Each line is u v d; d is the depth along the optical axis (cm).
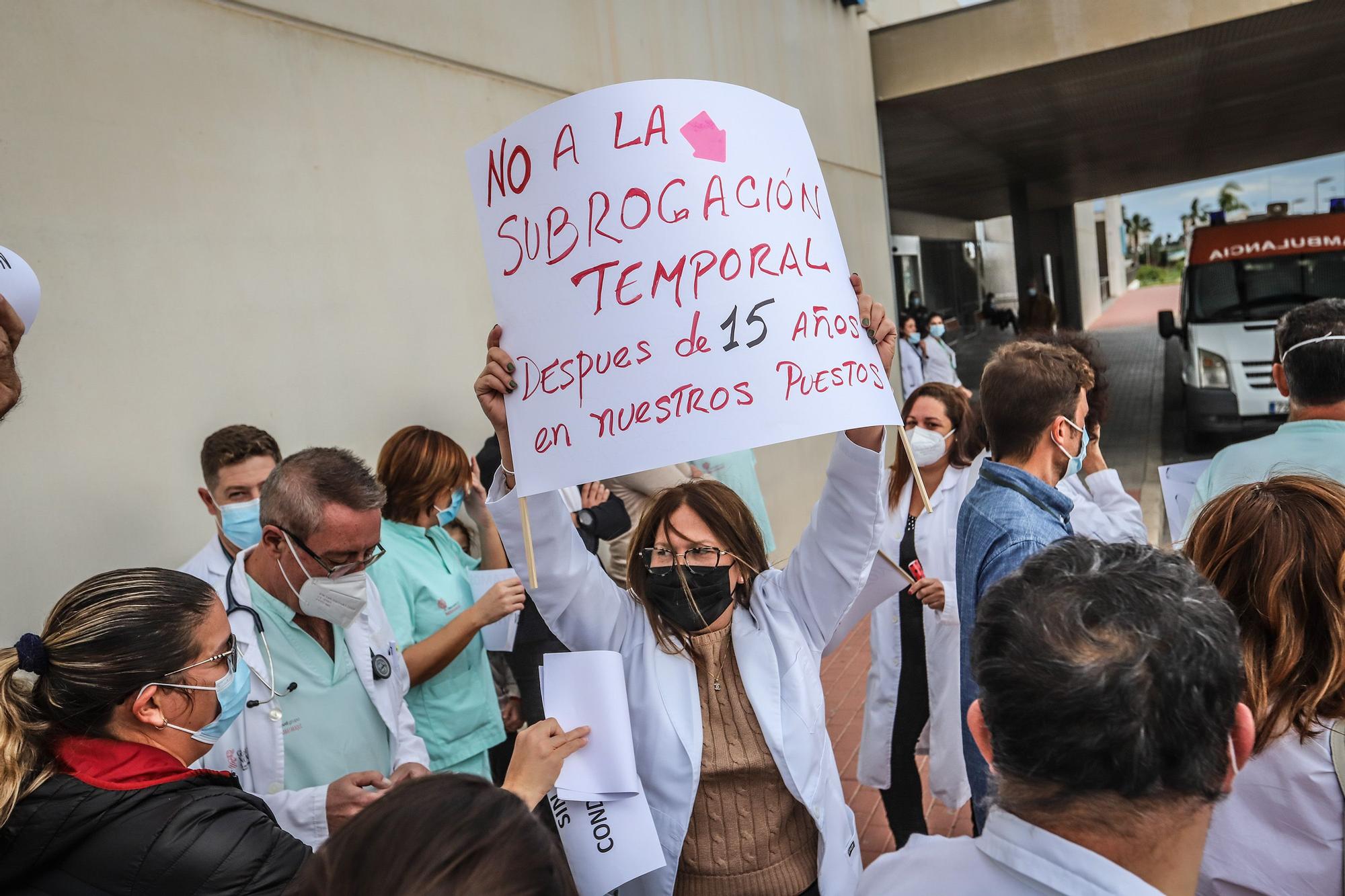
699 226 168
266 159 371
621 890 204
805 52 862
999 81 1041
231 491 277
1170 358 1945
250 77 367
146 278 325
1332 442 246
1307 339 254
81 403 303
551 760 182
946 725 319
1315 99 1539
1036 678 98
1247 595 154
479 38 486
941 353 1209
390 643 251
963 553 238
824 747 203
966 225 2923
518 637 336
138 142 325
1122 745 94
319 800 208
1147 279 9456
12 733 141
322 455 229
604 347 169
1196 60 1080
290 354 378
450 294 462
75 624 152
